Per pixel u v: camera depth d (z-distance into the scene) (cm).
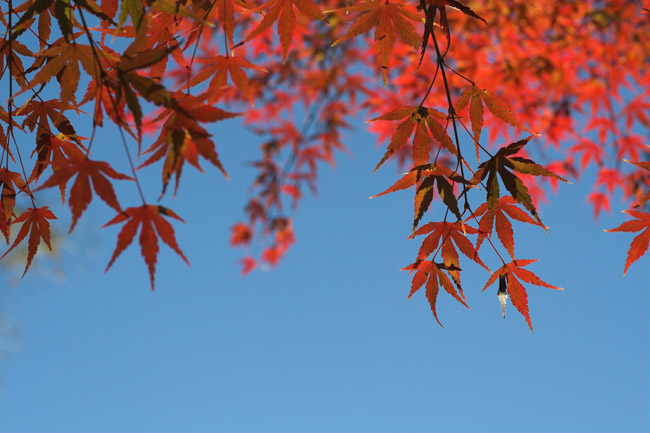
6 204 114
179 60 115
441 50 206
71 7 107
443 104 217
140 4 106
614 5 196
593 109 221
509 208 112
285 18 114
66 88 108
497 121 219
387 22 114
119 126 103
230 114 103
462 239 113
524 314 113
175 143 103
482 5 200
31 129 115
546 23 207
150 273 103
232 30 115
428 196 111
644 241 111
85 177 103
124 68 103
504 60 212
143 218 103
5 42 111
